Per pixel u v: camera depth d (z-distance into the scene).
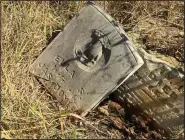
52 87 1.85
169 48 2.15
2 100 1.70
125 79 1.71
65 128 1.70
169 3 2.36
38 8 2.02
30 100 1.75
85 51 1.75
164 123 1.79
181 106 1.70
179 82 1.67
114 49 1.68
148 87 1.77
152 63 1.71
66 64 1.81
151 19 2.28
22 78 1.81
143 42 2.15
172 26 2.34
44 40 1.95
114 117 1.83
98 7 1.75
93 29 1.74
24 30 1.92
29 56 1.88
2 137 1.58
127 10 2.30
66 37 1.81
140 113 1.86
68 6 2.17
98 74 1.73
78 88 1.78
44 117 1.70
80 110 1.79
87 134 1.70
